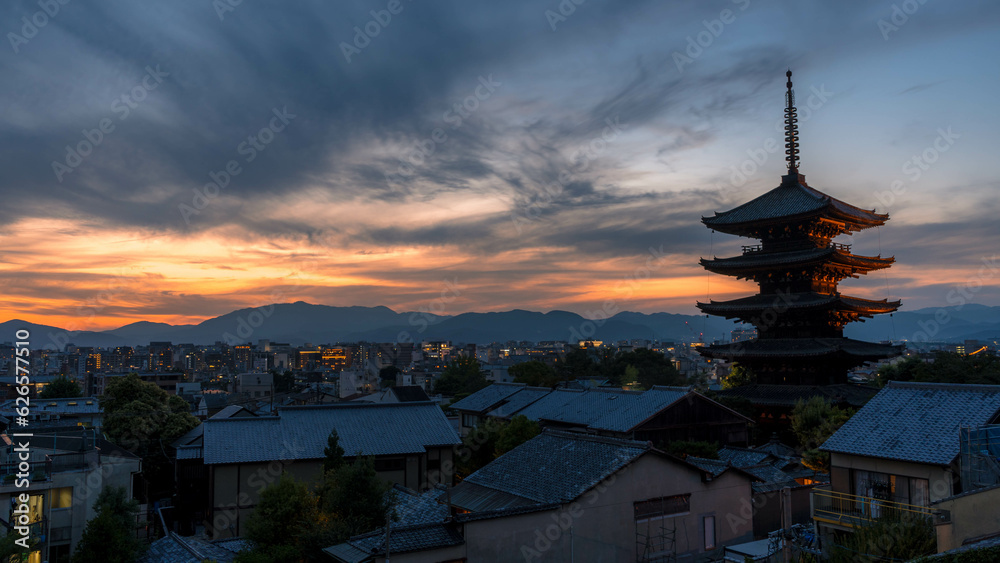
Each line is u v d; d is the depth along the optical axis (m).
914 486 28.81
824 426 53.28
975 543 22.44
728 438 58.66
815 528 30.70
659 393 59.41
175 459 58.66
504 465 36.69
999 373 64.44
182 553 32.53
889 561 24.00
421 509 35.88
